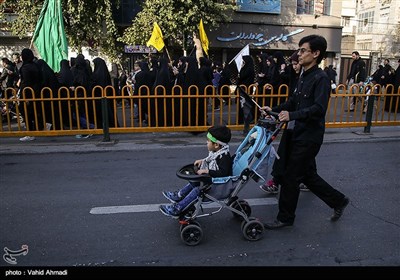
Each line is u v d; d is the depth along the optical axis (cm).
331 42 1947
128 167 566
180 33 1449
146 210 415
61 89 695
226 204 354
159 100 768
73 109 755
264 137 345
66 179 514
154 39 1164
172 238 354
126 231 367
